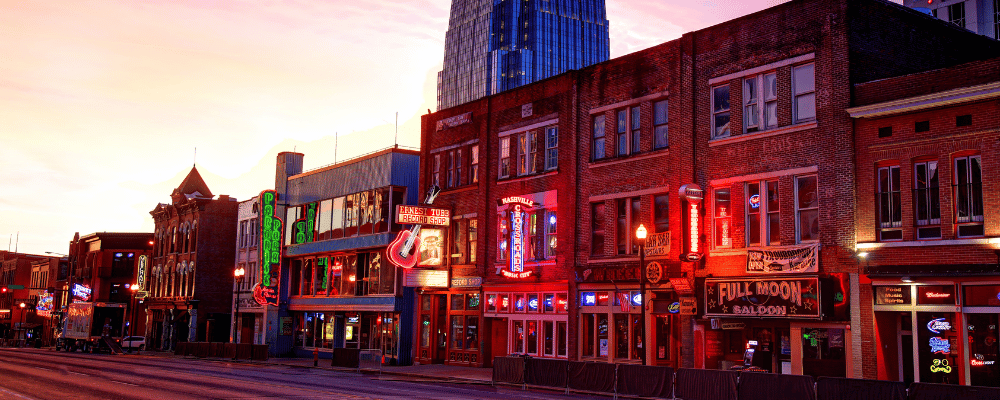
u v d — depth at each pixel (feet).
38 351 211.00
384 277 140.15
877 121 79.05
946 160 74.13
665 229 97.91
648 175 99.96
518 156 120.47
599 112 107.76
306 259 166.81
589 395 80.12
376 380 98.68
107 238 272.92
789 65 86.74
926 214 75.61
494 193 123.13
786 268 83.76
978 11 174.50
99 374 100.01
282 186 176.24
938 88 75.00
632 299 100.12
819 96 83.61
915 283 74.90
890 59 85.56
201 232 215.92
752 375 67.46
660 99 100.53
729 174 91.04
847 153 80.59
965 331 71.87
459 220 130.00
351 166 154.40
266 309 168.25
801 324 82.64
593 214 107.65
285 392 74.08
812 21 85.15
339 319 155.84
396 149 143.02
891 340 77.82
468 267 126.21
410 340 135.74
